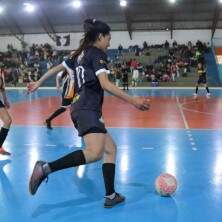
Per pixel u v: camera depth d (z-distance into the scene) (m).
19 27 36.91
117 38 36.19
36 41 37.75
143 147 6.91
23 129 8.98
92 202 4.15
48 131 8.72
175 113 12.15
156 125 9.61
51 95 21.41
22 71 32.75
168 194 4.30
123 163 5.77
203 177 5.07
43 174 3.71
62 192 4.47
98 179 4.98
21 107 14.22
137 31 35.75
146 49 34.62
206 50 33.69
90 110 3.79
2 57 35.47
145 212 3.86
